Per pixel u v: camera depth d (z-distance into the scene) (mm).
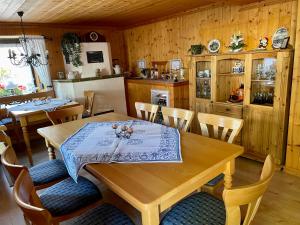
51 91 4922
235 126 1811
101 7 3535
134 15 4297
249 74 2854
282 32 2855
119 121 2402
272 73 2797
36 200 1278
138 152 1556
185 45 4305
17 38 4609
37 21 4398
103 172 1328
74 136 1969
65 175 1895
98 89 4953
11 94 4582
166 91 4305
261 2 3055
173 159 1427
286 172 2646
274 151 2744
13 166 1307
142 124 2215
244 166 2865
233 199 932
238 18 3365
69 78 4707
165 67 4836
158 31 4797
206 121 2031
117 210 1403
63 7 3402
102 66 5148
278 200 2172
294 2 2719
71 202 1495
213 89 3330
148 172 1298
